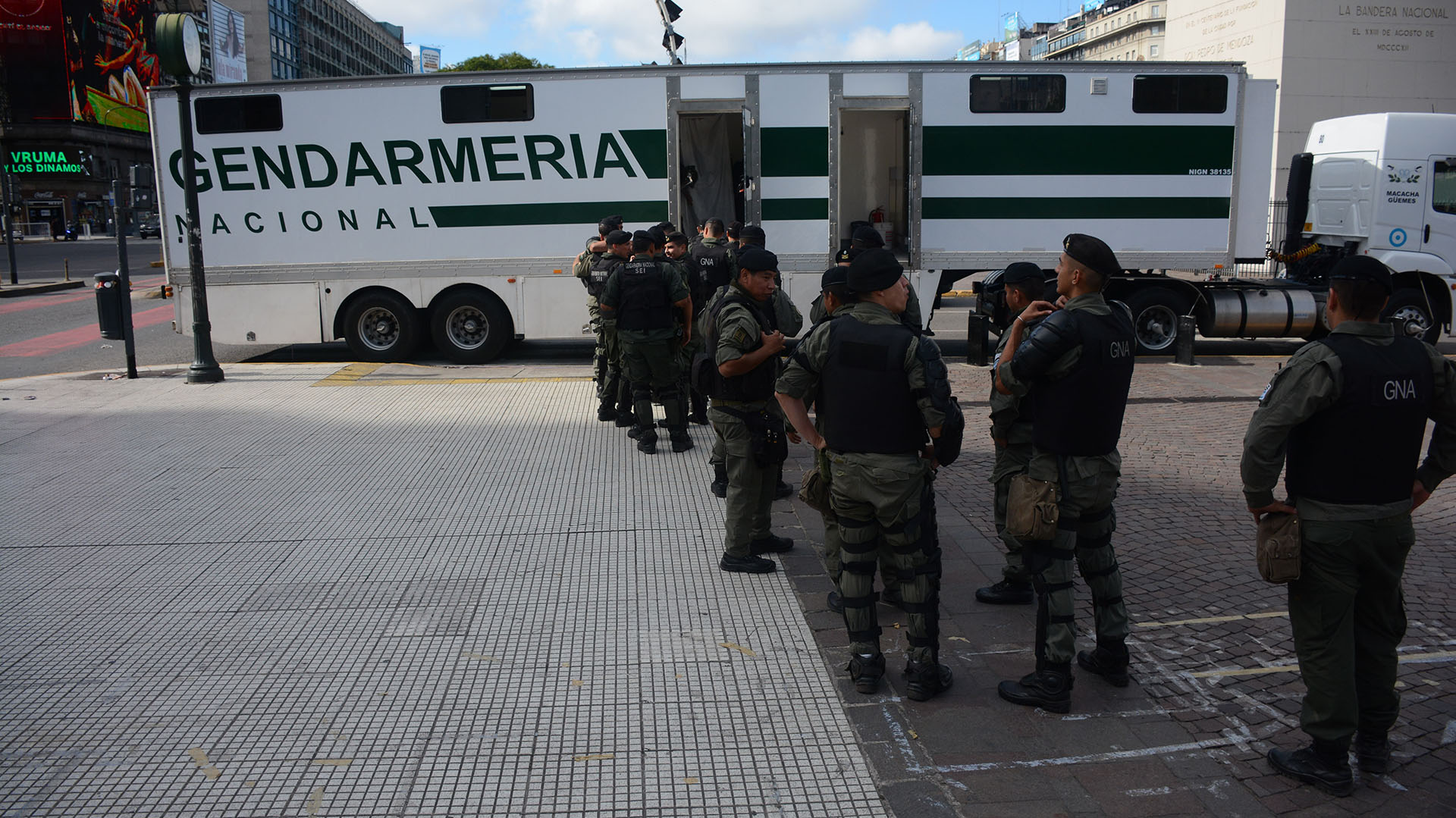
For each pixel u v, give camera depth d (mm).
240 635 4676
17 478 7391
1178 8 25000
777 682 4223
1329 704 3369
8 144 68812
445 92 12328
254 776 3514
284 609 4988
